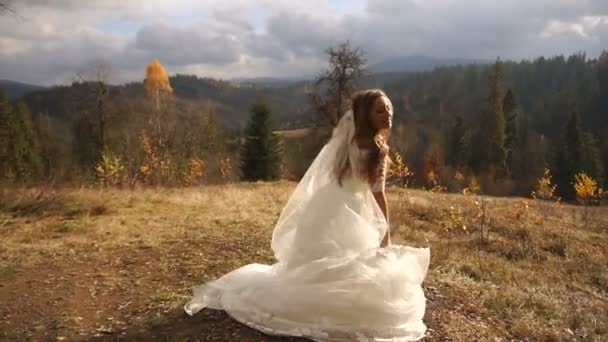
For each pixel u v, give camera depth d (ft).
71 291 16.63
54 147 128.47
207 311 14.24
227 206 35.96
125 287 17.10
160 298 15.83
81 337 13.16
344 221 13.08
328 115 87.61
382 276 12.57
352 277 12.50
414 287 13.32
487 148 152.66
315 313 12.53
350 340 12.15
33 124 139.03
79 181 43.19
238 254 21.91
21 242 23.66
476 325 15.08
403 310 12.69
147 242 23.80
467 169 145.89
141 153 71.00
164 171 56.65
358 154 12.80
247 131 122.62
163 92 130.62
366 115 12.73
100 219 29.48
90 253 21.66
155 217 30.71
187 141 102.22
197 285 17.39
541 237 31.30
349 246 13.05
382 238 13.52
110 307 15.23
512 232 31.89
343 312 12.41
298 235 13.51
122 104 105.60
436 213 36.47
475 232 31.76
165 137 96.22
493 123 154.71
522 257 26.78
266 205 36.99
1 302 15.55
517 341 14.66
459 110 245.86
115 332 13.43
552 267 25.18
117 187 46.50
